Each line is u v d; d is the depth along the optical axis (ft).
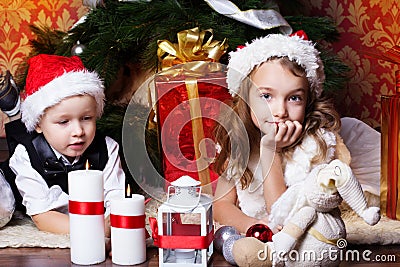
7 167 5.73
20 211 5.96
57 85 5.22
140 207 4.55
